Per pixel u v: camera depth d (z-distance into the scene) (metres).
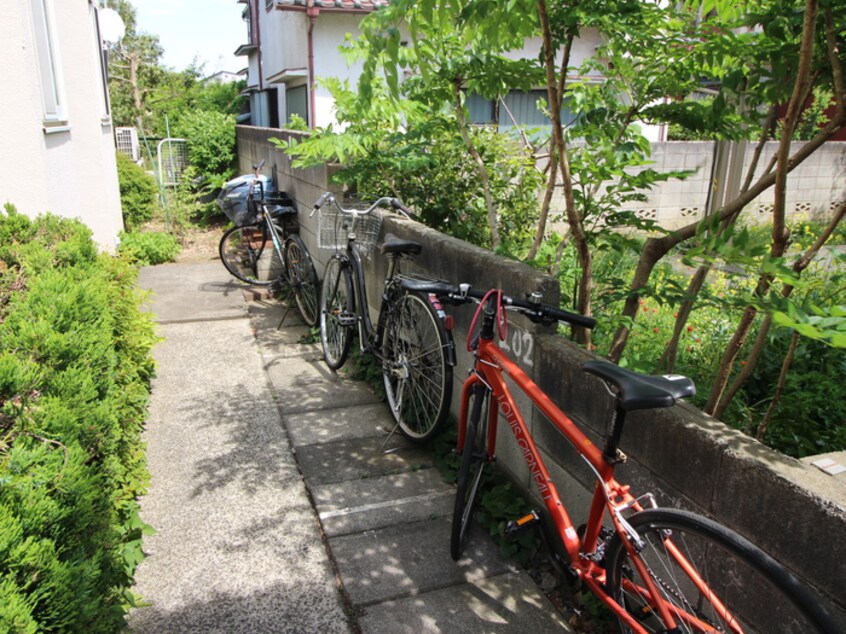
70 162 5.54
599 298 2.87
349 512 2.92
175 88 24.33
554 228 7.44
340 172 4.70
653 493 2.00
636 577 1.97
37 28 4.68
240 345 5.09
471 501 2.62
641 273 2.79
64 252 3.30
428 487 3.13
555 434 2.52
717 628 1.72
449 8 2.10
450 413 3.54
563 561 2.32
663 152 8.52
